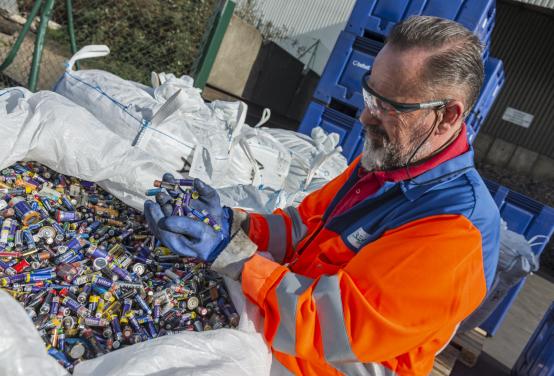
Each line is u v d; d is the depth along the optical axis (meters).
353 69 4.48
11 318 1.00
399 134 1.28
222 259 1.32
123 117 2.46
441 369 3.33
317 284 1.24
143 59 6.44
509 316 5.45
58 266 1.57
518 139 11.50
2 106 1.81
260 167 2.91
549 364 3.21
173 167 2.48
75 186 2.03
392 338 1.13
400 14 4.20
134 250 1.86
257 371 1.30
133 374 1.09
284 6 12.51
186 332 1.28
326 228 1.50
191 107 2.59
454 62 1.18
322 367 1.33
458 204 1.22
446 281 1.11
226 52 9.05
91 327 1.47
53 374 1.02
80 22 6.21
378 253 1.19
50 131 1.86
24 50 5.14
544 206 4.04
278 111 12.30
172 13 6.38
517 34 11.25
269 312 1.30
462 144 1.35
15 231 1.62
